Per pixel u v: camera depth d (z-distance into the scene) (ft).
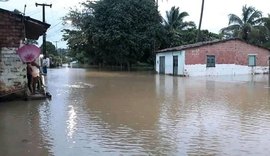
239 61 131.23
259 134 34.30
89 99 59.06
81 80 100.12
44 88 66.90
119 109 48.75
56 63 224.94
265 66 135.33
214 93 67.56
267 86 82.07
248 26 180.14
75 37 187.21
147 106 51.37
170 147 29.89
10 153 28.43
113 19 161.99
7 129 36.65
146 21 167.63
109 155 27.81
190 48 123.13
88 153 28.32
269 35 184.96
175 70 128.57
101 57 182.39
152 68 173.99
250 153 28.25
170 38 172.96
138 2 165.99
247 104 53.26
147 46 164.86
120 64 182.39
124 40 164.35
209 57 126.31
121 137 33.19
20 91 57.36
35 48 56.54
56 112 46.44
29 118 42.42
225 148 29.55
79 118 42.32
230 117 42.78
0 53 56.18
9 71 56.70
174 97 61.52
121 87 79.46
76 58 278.87
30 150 29.17
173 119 41.60
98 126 37.88
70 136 33.60
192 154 27.99
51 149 29.43
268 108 49.47
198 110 47.78
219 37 188.03
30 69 59.11
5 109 48.85
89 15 171.32
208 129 36.37
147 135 33.94
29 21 58.18
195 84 87.56
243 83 90.74
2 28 56.08
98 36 164.04
